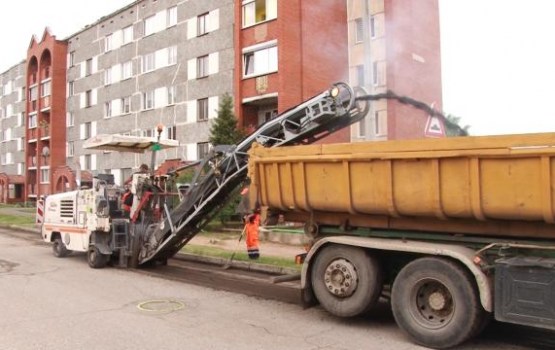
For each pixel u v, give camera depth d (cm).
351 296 644
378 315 708
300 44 2558
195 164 1045
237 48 2706
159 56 3384
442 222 613
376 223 668
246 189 802
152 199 1103
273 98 2583
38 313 701
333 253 662
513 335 612
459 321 552
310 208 691
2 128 5928
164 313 708
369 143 622
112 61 3841
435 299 580
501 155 529
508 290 524
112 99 3831
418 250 589
